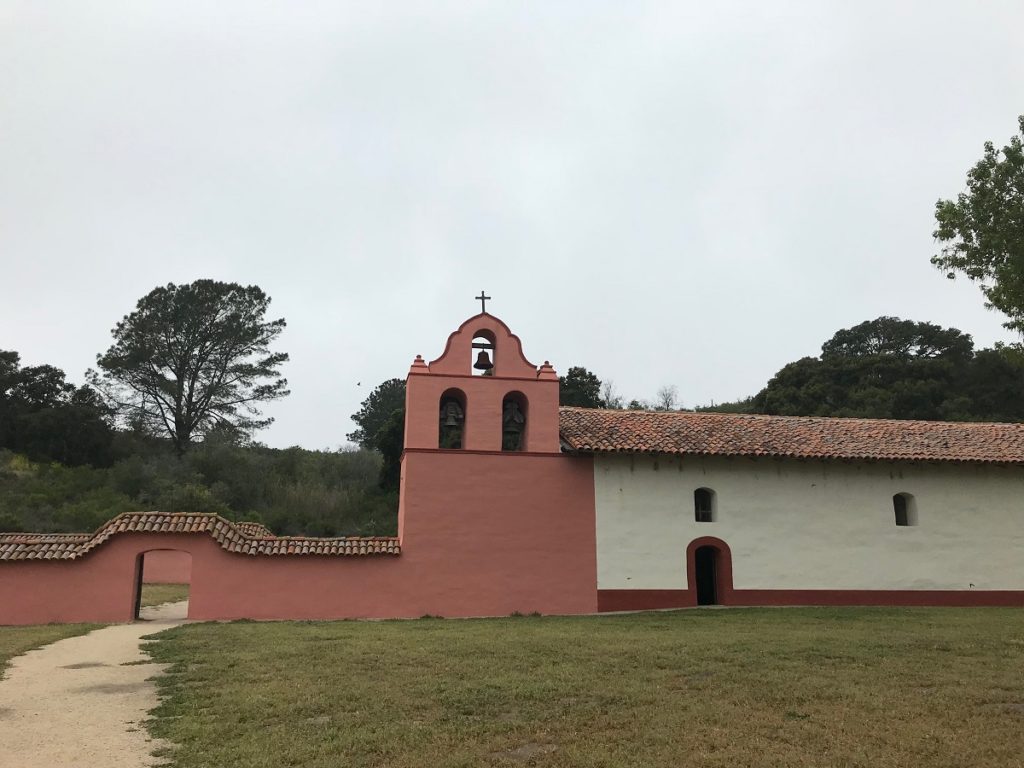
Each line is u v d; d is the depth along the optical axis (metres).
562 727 8.31
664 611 20.62
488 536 20.89
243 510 46.41
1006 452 23.66
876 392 48.22
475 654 12.67
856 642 13.70
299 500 48.66
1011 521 23.52
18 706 9.46
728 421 24.72
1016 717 8.67
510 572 20.77
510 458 21.52
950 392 48.81
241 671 11.38
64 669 11.95
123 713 9.11
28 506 40.12
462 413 22.19
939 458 22.88
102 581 19.00
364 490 52.34
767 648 13.02
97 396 51.62
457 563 20.55
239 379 52.88
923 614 19.27
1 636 15.80
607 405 60.47
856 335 57.12
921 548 22.98
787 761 7.21
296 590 19.61
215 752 7.50
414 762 7.21
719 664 11.60
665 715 8.73
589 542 21.42
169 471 46.81
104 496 42.62
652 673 11.01
